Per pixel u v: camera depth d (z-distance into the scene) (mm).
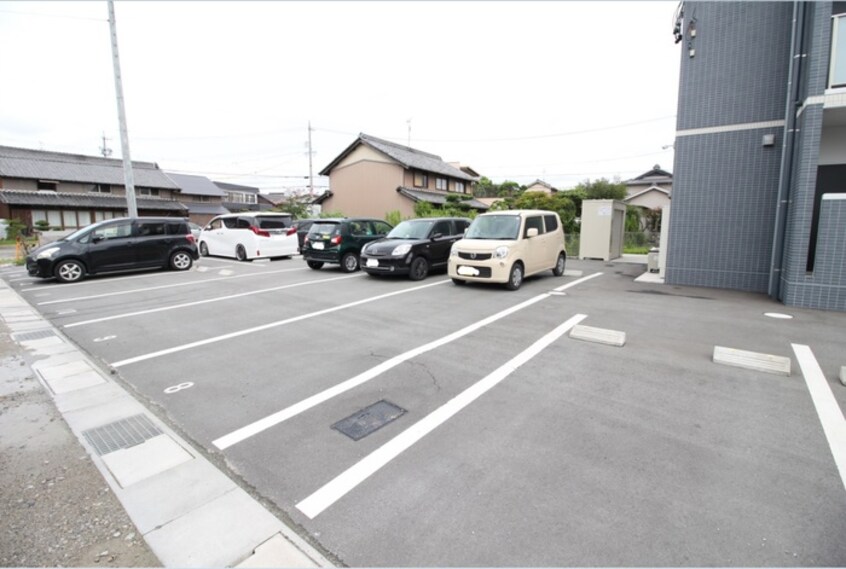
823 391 3195
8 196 22766
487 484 2162
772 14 6590
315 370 3744
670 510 1958
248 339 4691
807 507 1972
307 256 10148
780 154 6699
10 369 3869
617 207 12641
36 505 2064
